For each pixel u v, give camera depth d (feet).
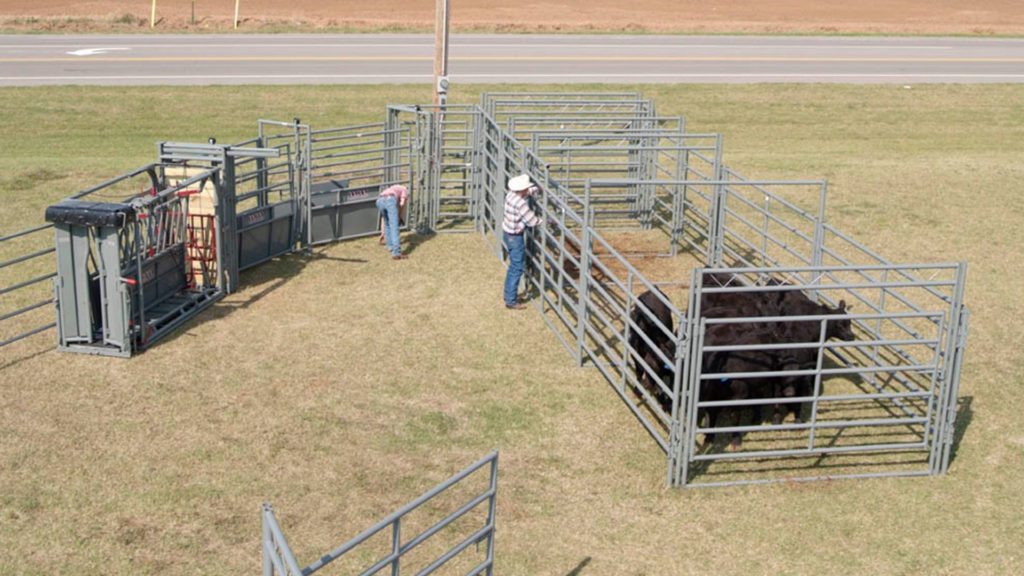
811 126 95.14
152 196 45.14
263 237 54.19
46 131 86.58
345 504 32.63
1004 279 55.21
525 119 64.13
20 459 34.50
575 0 181.16
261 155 48.91
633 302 39.63
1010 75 118.42
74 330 42.65
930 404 35.32
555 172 72.02
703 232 62.13
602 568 29.91
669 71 113.91
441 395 40.06
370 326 46.42
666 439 36.78
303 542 30.53
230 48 122.93
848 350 45.83
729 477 35.01
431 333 45.83
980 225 64.03
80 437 36.01
